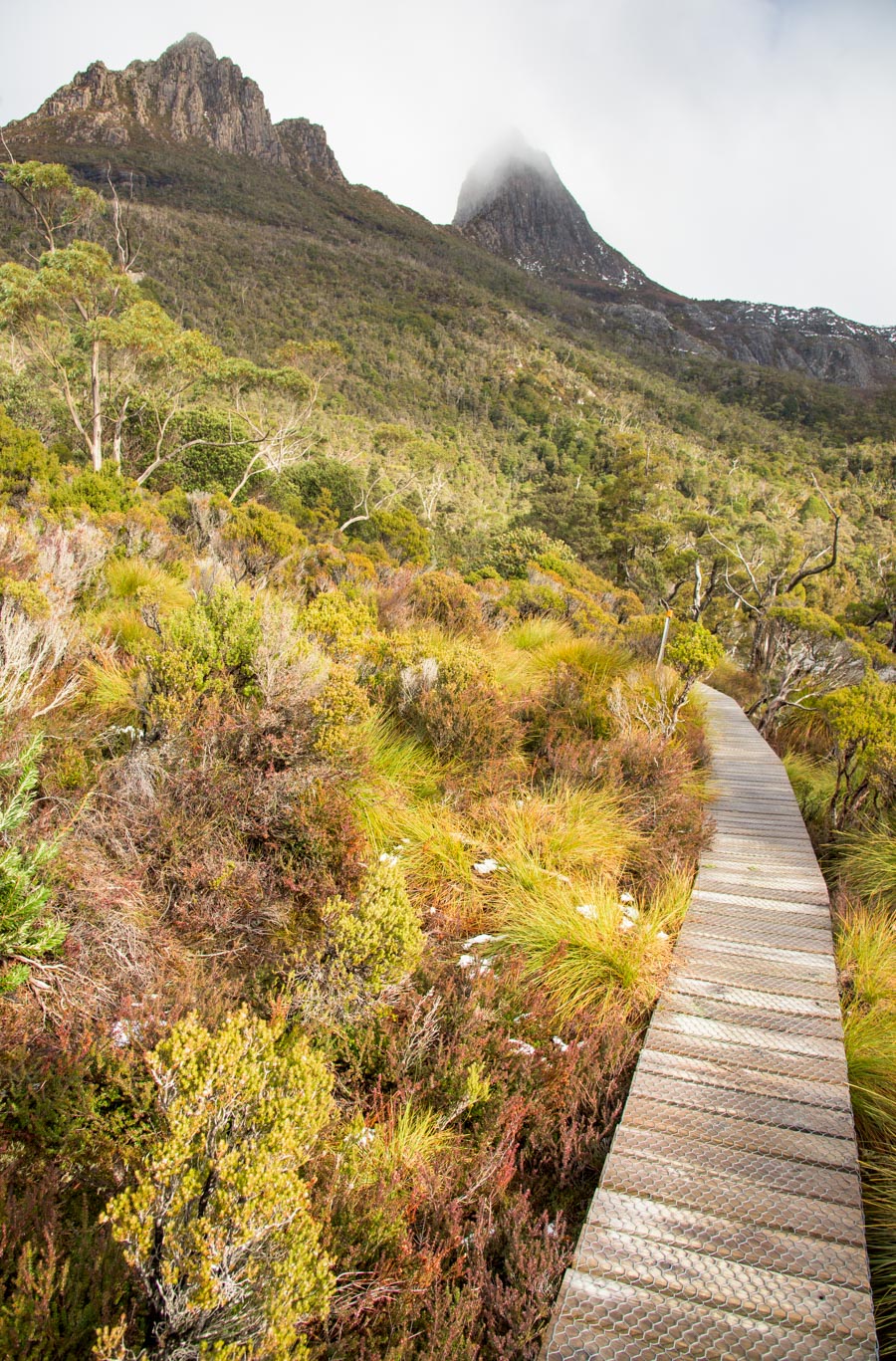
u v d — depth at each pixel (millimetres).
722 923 4473
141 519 11062
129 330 23969
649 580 34188
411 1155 2467
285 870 3631
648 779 5883
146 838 3457
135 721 4371
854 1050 3307
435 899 4246
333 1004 2949
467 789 5258
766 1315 2041
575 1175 2650
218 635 4613
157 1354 1550
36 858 2740
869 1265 2270
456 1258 2180
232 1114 1795
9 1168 1962
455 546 39375
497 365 135500
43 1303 1527
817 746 11055
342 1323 1877
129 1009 2627
